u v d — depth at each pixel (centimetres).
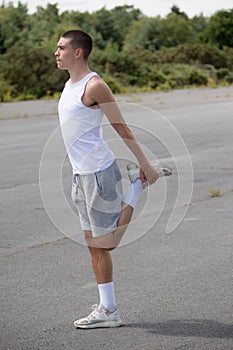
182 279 1174
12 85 6725
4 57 7025
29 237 1486
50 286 1153
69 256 1334
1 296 1105
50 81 6838
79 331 948
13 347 894
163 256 1316
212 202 1789
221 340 905
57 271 1239
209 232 1492
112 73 8019
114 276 1197
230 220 1598
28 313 1024
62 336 931
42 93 6794
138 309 1030
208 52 9831
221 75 9331
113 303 964
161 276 1194
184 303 1052
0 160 2603
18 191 1995
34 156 2686
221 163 2408
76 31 923
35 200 1864
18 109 5162
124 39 16088
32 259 1320
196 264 1262
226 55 10044
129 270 1233
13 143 3108
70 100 923
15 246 1417
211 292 1102
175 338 915
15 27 9931
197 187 1989
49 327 966
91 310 1032
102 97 909
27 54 6912
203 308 1029
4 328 964
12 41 9556
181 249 1362
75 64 922
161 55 9775
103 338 920
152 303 1055
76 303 1066
